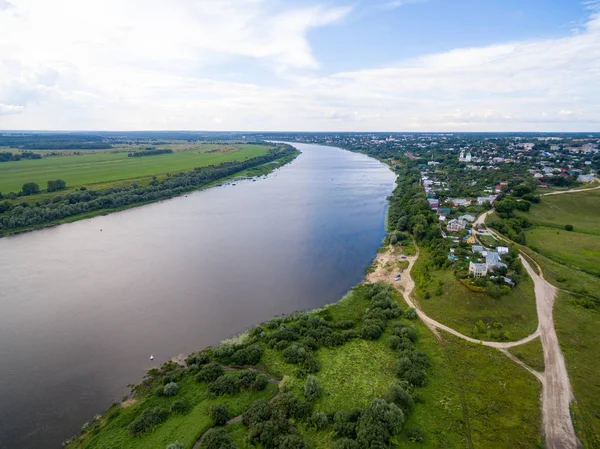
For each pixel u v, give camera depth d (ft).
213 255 477.77
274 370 251.80
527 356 259.80
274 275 414.00
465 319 306.14
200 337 298.76
